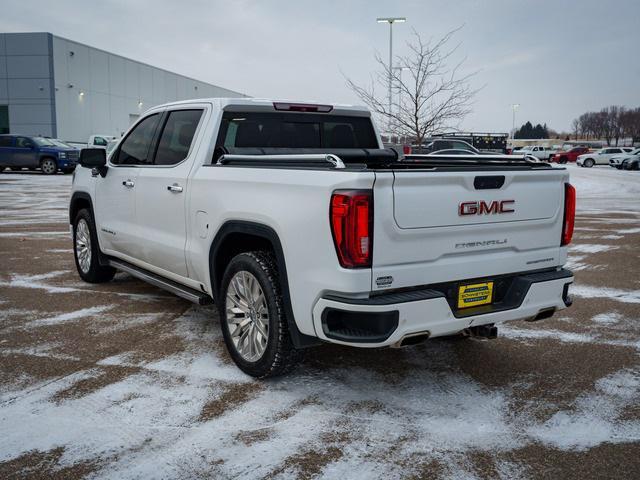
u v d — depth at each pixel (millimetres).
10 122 41406
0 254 8641
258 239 4242
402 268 3492
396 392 4012
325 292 3506
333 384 4125
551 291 4086
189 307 5973
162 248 5078
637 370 4434
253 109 4953
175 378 4199
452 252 3686
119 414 3660
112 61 48594
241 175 4121
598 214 14820
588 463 3164
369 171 3334
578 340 5094
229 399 3879
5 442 3326
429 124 16969
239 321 4258
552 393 4023
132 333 5148
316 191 3504
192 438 3383
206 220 4457
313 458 3191
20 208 14742
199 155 4719
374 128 5758
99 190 6195
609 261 8586
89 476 3008
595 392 4043
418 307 3471
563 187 4223
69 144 31109
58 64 41469
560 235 4254
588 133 132500
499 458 3207
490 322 3824
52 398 3871
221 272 4543
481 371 4391
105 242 6254
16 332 5145
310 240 3541
